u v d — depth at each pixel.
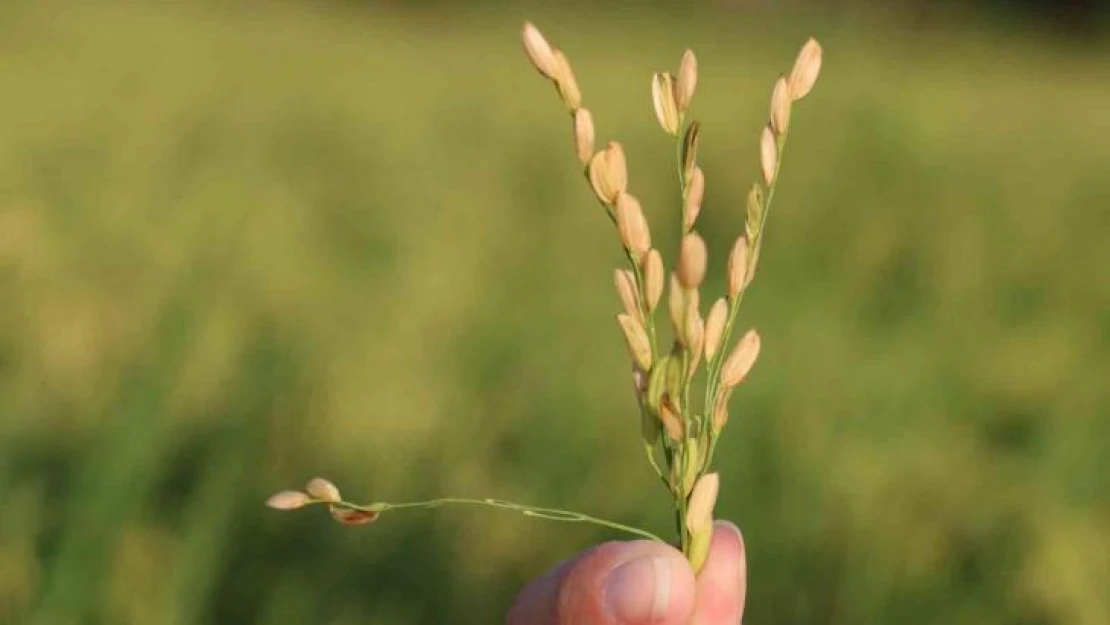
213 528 2.67
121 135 6.64
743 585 1.12
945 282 5.19
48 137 6.50
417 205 6.13
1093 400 3.96
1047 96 13.90
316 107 9.55
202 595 2.57
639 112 9.86
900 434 3.63
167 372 3.07
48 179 5.51
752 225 0.97
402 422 3.24
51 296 3.66
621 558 1.00
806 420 3.48
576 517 1.00
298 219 5.50
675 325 0.91
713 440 0.98
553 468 3.14
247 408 3.14
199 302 3.67
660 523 3.07
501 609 2.81
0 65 9.14
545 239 5.56
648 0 28.00
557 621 1.04
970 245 5.64
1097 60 23.02
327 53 14.09
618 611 0.99
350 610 2.70
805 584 2.98
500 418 3.43
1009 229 6.23
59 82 8.55
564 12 26.84
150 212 4.95
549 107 10.28
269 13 22.12
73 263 4.09
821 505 3.14
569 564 1.07
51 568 2.50
